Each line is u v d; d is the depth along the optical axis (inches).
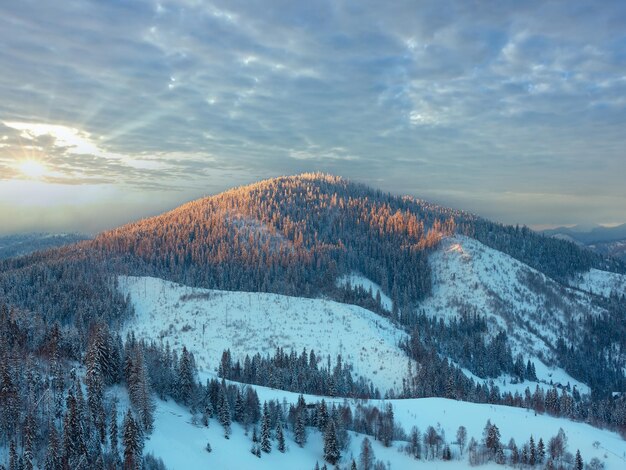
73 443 3686.0
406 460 5004.9
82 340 5482.3
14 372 4190.5
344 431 5162.4
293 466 4692.4
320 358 7682.1
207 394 5255.9
